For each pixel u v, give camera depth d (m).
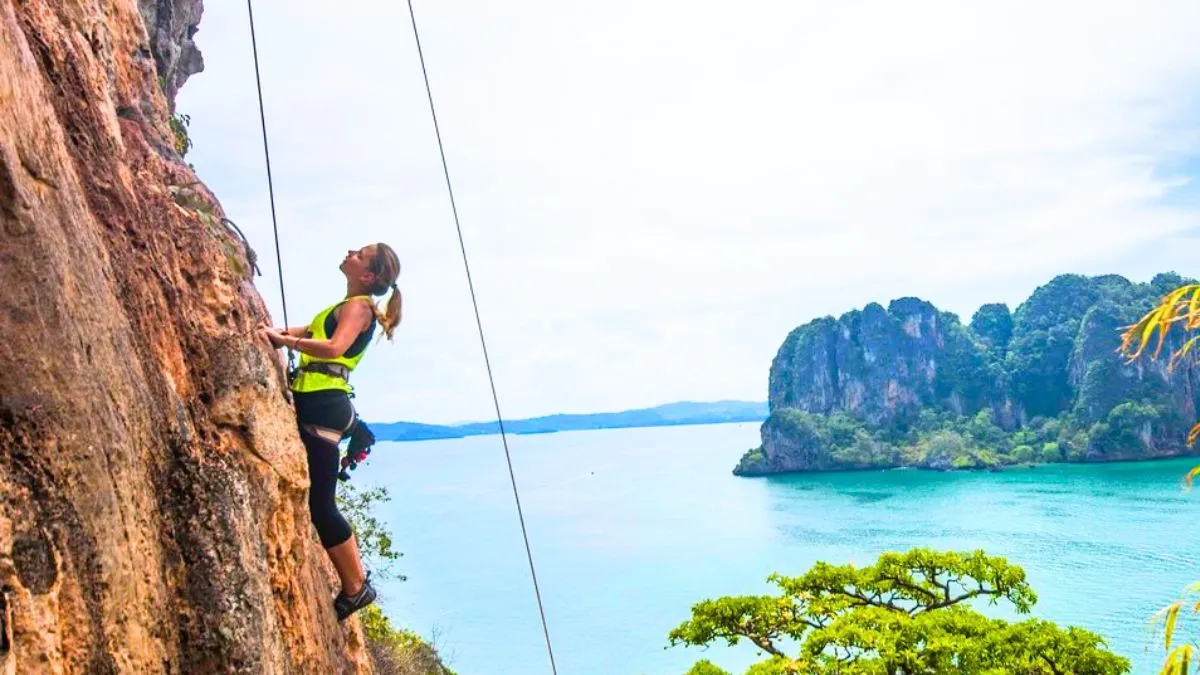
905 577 17.67
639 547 129.12
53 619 2.99
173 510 4.00
